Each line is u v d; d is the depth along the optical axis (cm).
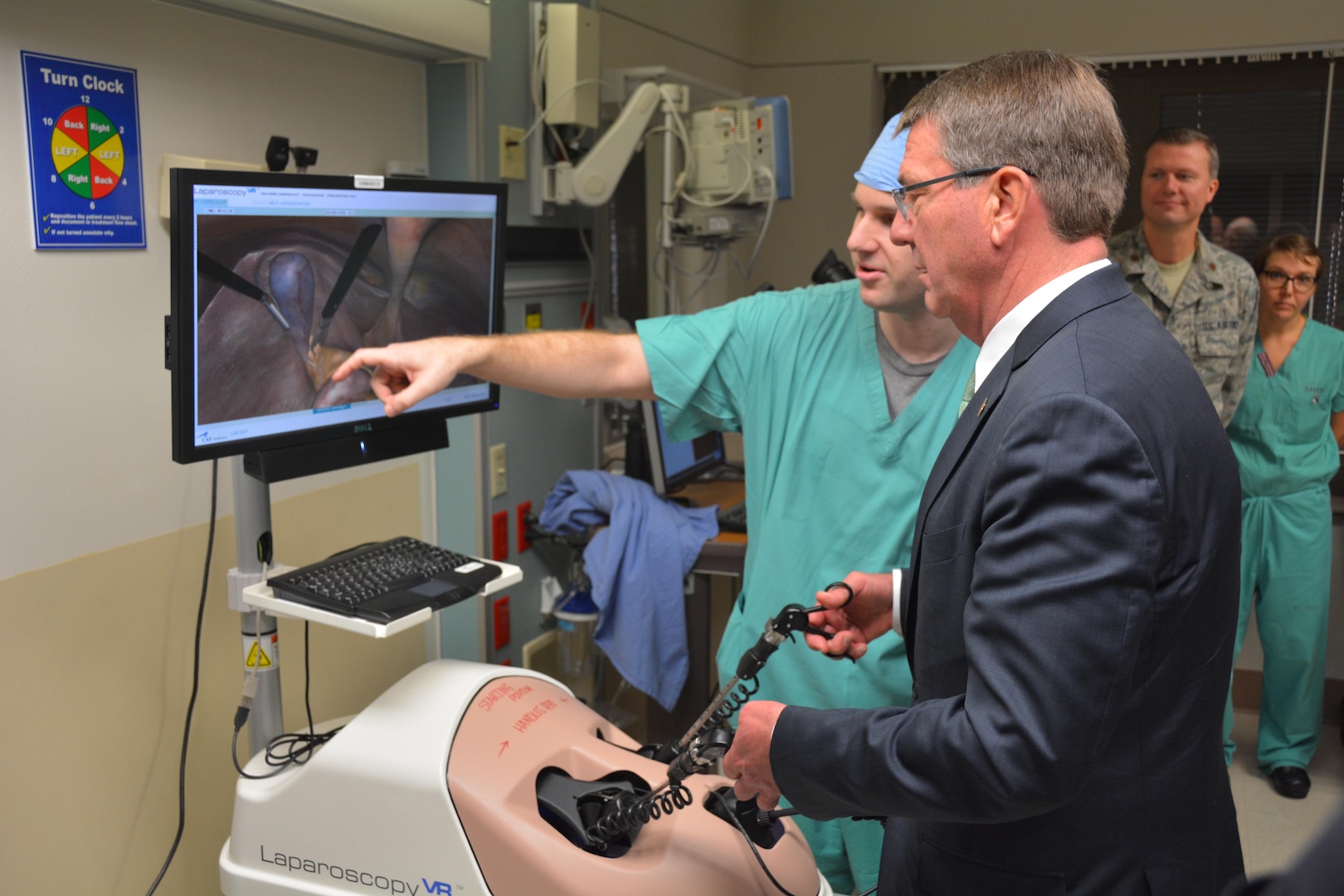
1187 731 95
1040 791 84
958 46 402
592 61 262
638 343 174
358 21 186
